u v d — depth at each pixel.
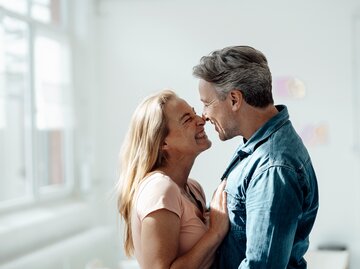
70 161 4.33
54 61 4.14
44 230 3.63
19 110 3.75
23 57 3.77
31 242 3.48
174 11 4.24
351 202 3.80
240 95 1.45
